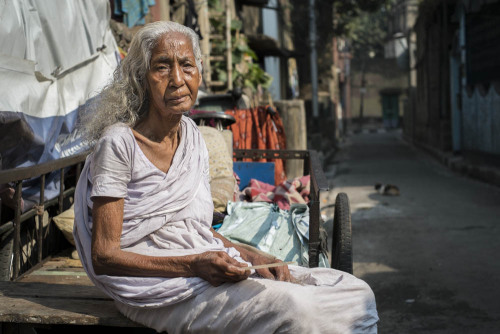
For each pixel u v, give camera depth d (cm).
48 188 350
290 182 431
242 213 347
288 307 180
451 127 1717
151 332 241
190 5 855
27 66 329
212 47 1012
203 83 845
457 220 759
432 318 415
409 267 545
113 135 191
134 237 199
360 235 689
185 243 204
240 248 222
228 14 979
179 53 192
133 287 192
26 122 316
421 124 2447
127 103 199
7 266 290
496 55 1106
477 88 1292
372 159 1934
